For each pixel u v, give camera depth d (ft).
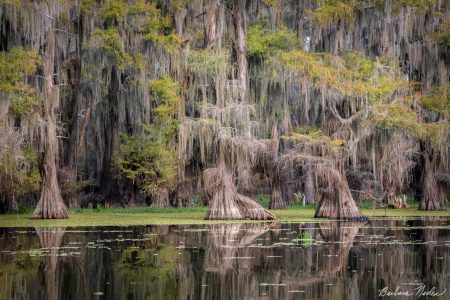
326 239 133.90
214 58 194.59
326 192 197.47
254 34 207.10
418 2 225.97
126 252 113.39
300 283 89.04
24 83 187.42
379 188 253.85
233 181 191.21
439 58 235.61
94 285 85.92
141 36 214.48
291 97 218.79
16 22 177.27
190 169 242.99
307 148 193.16
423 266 101.40
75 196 242.37
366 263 103.91
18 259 104.99
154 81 205.67
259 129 210.59
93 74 224.33
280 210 247.70
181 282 88.53
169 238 135.13
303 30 240.73
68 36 213.66
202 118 190.39
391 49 227.61
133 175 230.89
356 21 220.23
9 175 195.52
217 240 131.64
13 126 185.98
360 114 189.78
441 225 171.12
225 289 84.64
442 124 219.82
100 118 239.50
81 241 129.08
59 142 226.79
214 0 203.10
